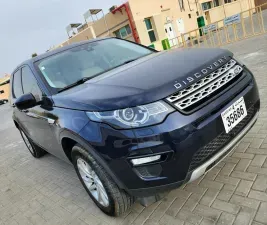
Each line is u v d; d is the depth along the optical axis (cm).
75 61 314
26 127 398
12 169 481
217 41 1316
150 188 196
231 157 283
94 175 234
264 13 2209
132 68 259
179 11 2188
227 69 227
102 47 347
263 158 264
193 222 216
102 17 1956
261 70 567
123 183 204
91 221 259
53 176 392
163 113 186
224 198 230
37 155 480
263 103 392
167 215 234
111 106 195
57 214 290
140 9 1788
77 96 232
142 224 233
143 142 184
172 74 206
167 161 186
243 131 223
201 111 194
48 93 276
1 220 314
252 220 199
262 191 223
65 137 247
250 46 891
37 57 334
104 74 279
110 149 195
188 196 248
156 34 1889
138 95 191
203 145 192
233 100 215
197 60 227
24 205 333
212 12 2683
